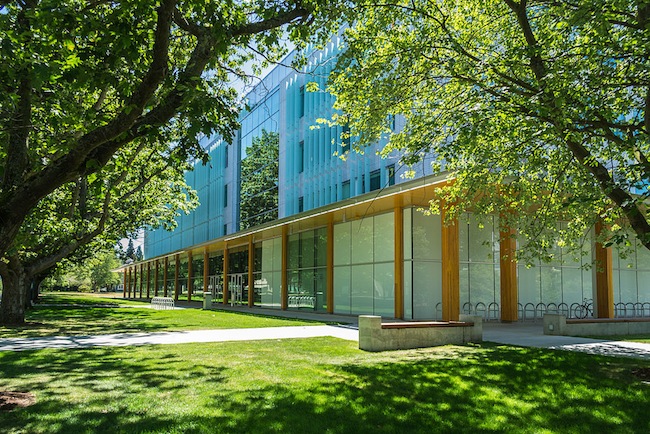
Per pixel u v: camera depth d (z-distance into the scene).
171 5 5.71
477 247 23.88
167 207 26.80
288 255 33.22
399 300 22.34
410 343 12.80
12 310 19.83
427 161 22.11
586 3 7.80
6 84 7.27
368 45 12.07
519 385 8.15
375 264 24.53
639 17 8.41
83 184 19.53
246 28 7.92
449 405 6.92
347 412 6.53
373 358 11.01
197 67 7.27
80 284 107.62
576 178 11.19
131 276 82.94
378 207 23.31
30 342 13.95
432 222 22.98
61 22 6.36
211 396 7.36
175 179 23.19
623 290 27.55
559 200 12.73
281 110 33.75
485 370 9.36
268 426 5.92
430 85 12.02
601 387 8.01
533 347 12.79
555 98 8.31
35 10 6.60
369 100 12.44
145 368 9.64
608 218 11.46
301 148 31.47
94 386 8.02
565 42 9.79
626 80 9.32
